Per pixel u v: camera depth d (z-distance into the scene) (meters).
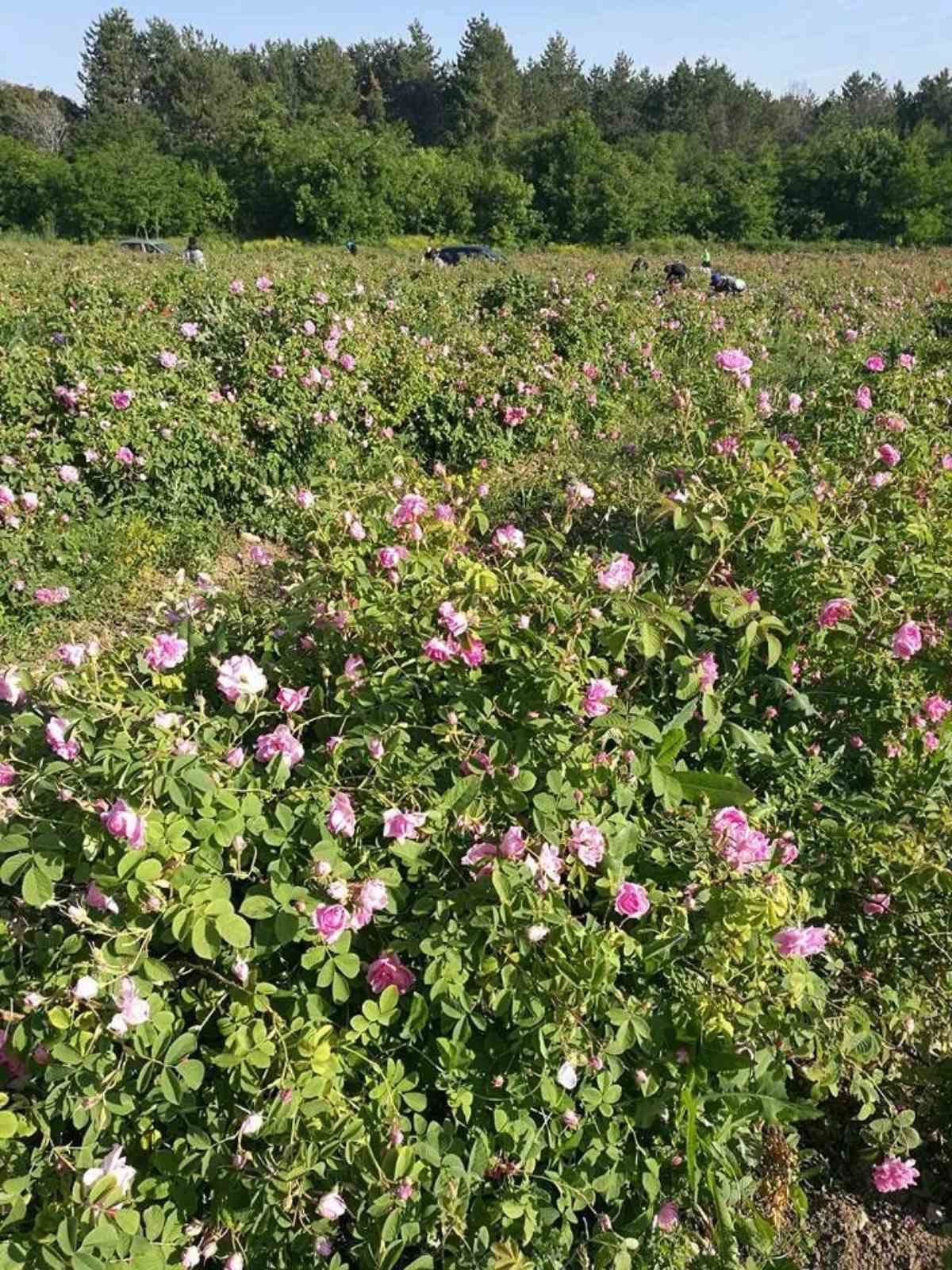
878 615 2.88
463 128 63.75
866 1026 2.20
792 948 1.96
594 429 8.14
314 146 45.09
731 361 4.11
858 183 48.34
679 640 2.70
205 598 2.95
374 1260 1.62
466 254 31.08
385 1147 1.70
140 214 44.59
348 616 2.50
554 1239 1.80
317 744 2.40
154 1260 1.53
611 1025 1.93
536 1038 1.85
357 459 6.82
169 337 7.40
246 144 46.88
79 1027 1.71
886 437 4.34
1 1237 1.55
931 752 2.69
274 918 1.84
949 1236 2.27
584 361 9.12
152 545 5.62
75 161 46.06
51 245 35.53
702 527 2.88
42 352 6.33
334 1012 1.93
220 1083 1.76
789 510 2.95
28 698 2.33
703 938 2.03
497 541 2.77
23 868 1.84
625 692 2.62
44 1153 1.71
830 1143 2.44
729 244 47.47
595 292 10.91
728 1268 1.84
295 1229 1.68
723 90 75.38
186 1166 1.69
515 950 1.89
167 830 1.81
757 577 2.95
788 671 2.84
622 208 46.72
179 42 70.94
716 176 49.56
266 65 76.00
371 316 8.93
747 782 2.78
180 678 2.37
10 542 5.00
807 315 12.65
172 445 6.06
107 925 1.80
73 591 5.12
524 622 2.40
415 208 46.06
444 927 1.91
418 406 7.39
